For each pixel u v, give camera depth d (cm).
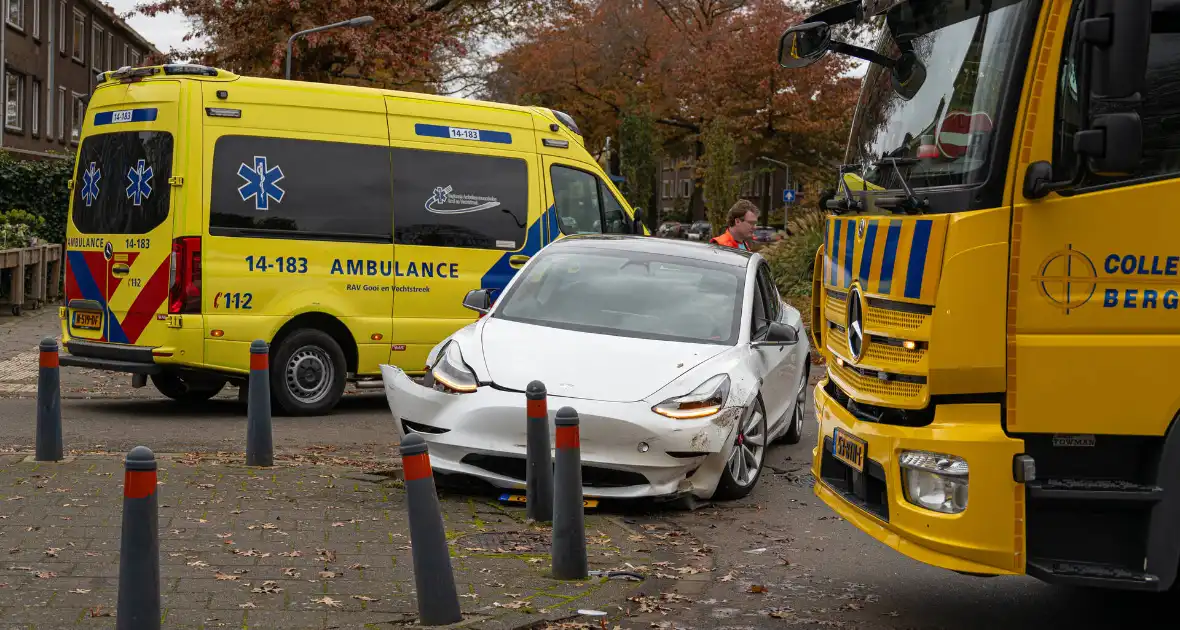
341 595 578
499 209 1317
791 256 2553
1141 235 499
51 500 732
